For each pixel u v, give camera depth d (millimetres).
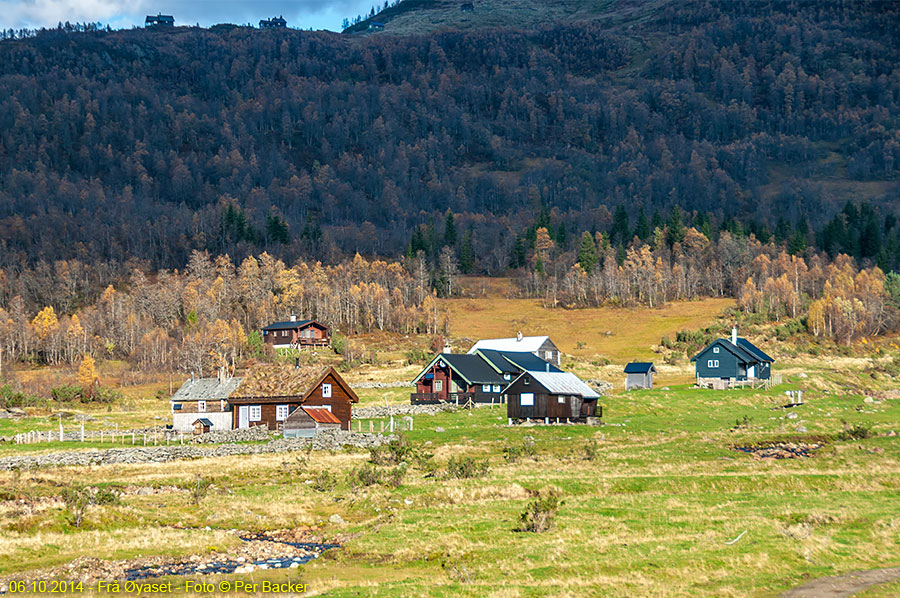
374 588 47656
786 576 48531
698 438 105875
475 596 45688
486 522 61719
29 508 67250
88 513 65562
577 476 78188
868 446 96250
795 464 84875
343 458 93625
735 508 65062
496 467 84875
